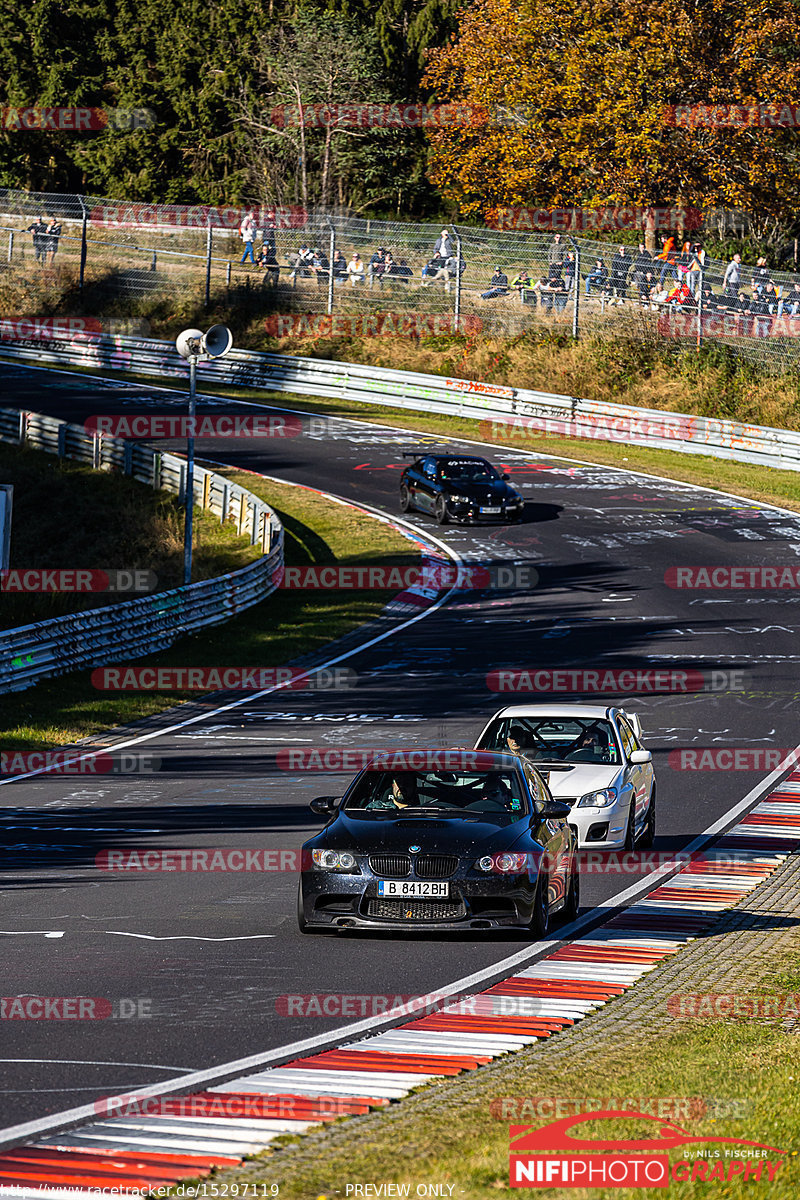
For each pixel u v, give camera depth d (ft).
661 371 493.77
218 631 266.16
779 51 568.00
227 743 186.91
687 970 89.10
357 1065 66.23
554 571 313.32
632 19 526.98
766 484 406.62
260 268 608.19
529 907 95.35
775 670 235.81
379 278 566.77
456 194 652.89
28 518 356.18
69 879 116.47
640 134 520.83
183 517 354.54
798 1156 52.24
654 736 191.83
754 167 533.14
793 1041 71.77
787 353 488.85
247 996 80.59
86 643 230.68
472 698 217.15
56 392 499.92
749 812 150.92
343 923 95.04
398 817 100.37
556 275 527.40
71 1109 58.65
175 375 541.75
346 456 428.56
